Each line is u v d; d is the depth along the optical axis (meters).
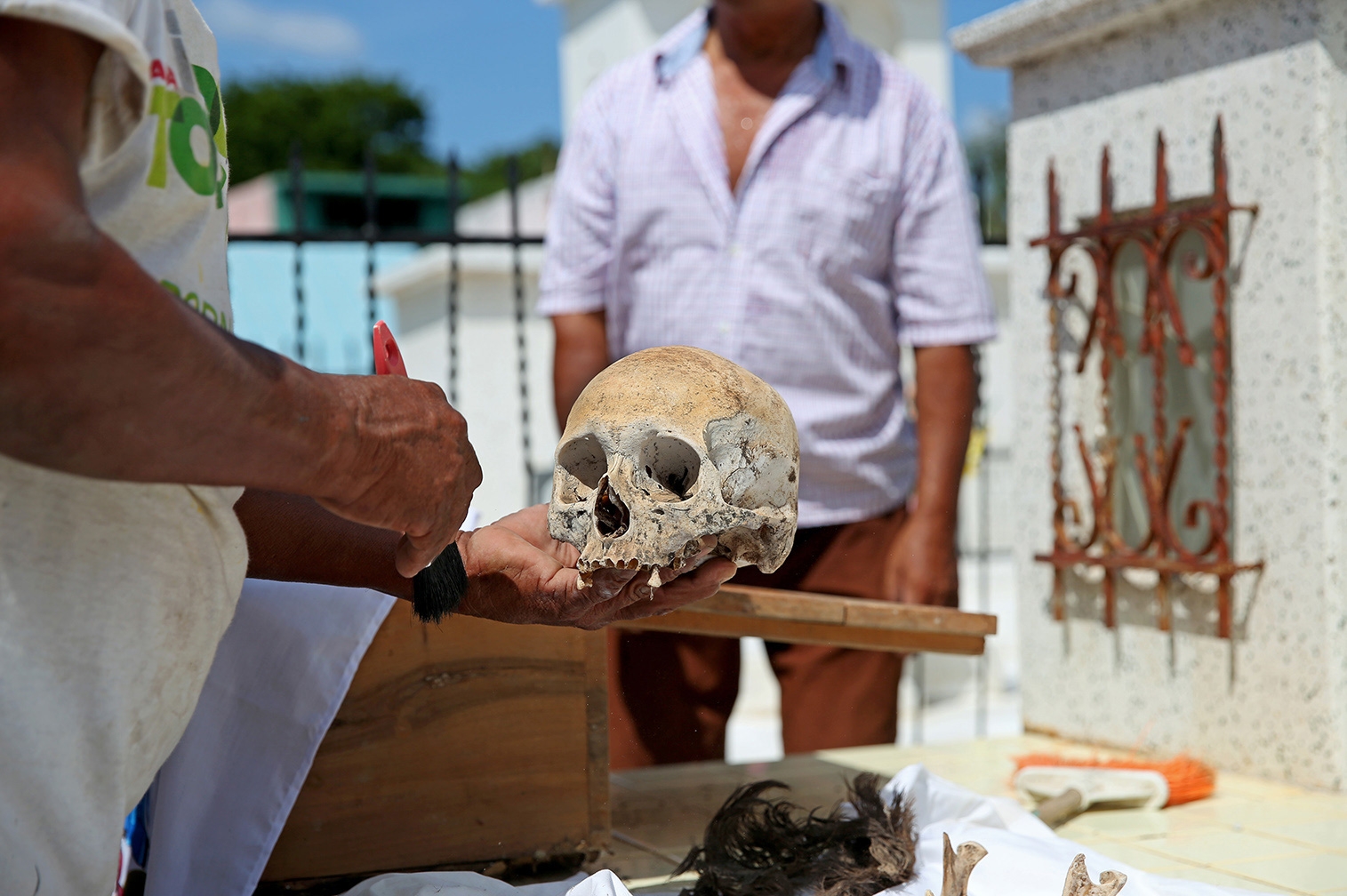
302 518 1.27
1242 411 2.28
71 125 0.79
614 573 1.20
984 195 3.96
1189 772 2.12
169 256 0.93
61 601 0.88
